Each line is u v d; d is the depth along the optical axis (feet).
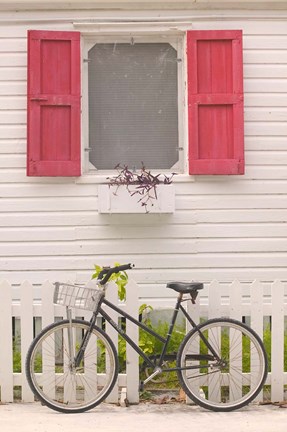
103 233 30.81
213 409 24.03
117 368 24.20
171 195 30.40
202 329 24.16
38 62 30.40
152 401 25.14
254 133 31.01
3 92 30.86
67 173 30.42
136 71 31.35
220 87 30.68
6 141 30.83
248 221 30.91
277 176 30.99
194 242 30.86
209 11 31.01
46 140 30.53
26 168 30.63
